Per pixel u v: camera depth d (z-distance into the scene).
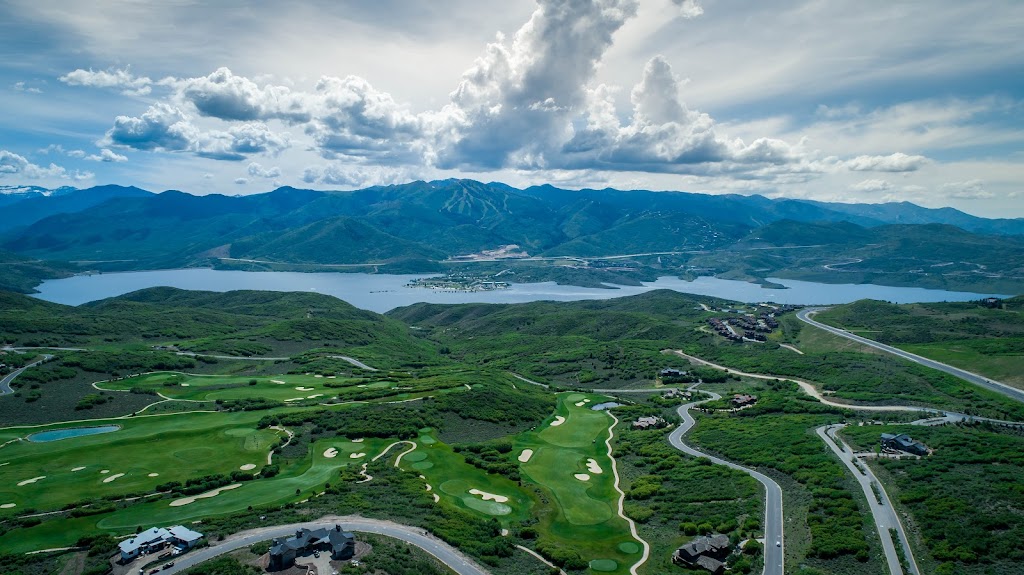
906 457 120.38
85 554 85.81
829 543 86.88
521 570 86.19
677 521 103.62
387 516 98.75
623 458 141.62
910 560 82.38
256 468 125.88
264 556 82.00
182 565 80.94
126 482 117.50
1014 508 90.00
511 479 125.81
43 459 129.00
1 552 87.50
